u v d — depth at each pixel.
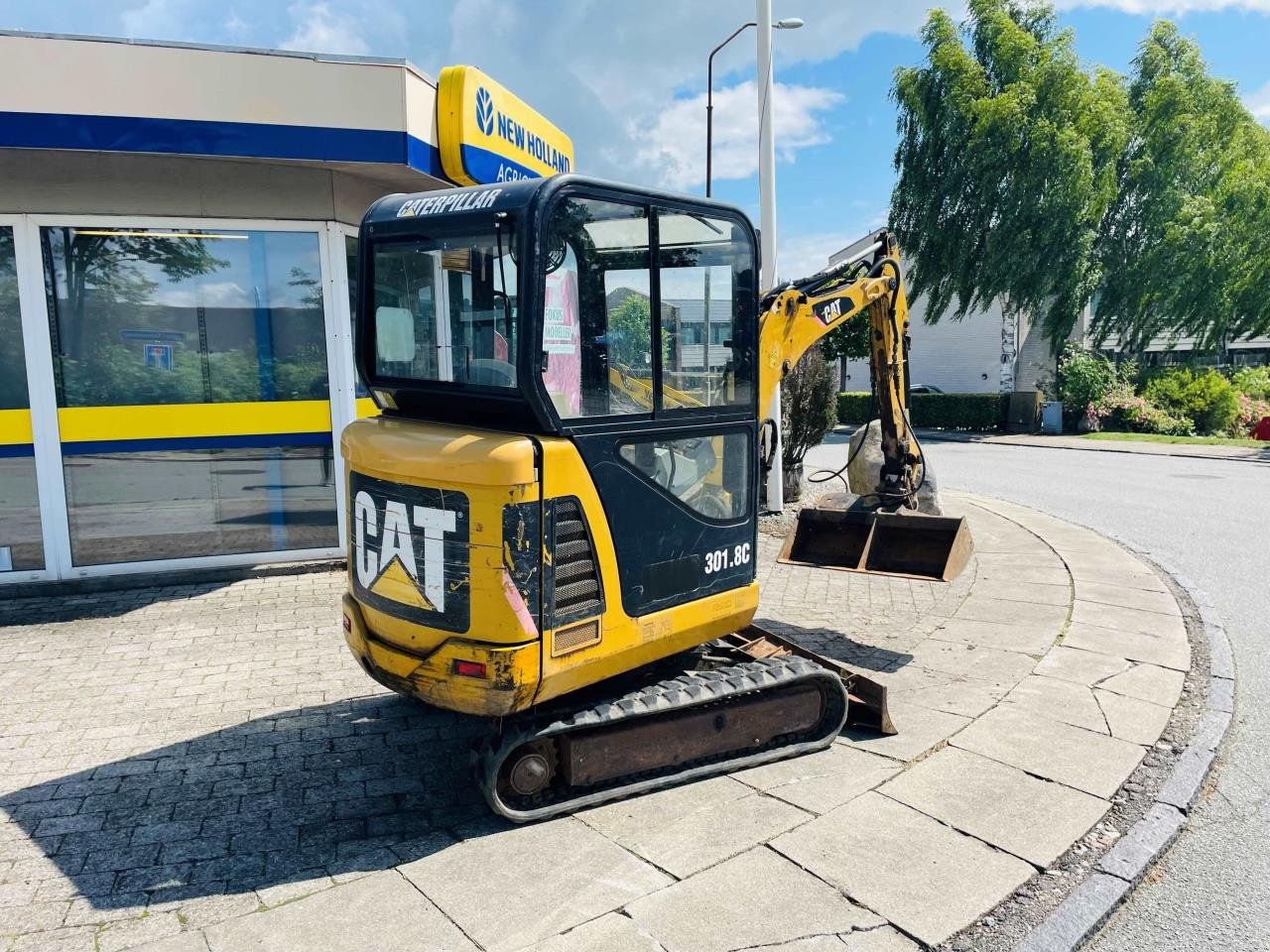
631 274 3.68
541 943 2.97
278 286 7.44
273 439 7.54
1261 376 26.77
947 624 6.60
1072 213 22.22
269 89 6.59
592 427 3.56
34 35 6.12
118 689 5.18
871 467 8.88
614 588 3.71
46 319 6.91
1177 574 8.11
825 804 3.92
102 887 3.32
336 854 3.54
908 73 24.20
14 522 7.05
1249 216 26.69
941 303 25.05
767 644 4.89
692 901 3.20
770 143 9.91
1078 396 23.88
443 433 3.55
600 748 3.85
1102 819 3.85
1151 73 25.17
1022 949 3.00
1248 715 5.05
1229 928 3.21
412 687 3.67
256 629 6.23
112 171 6.92
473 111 7.46
